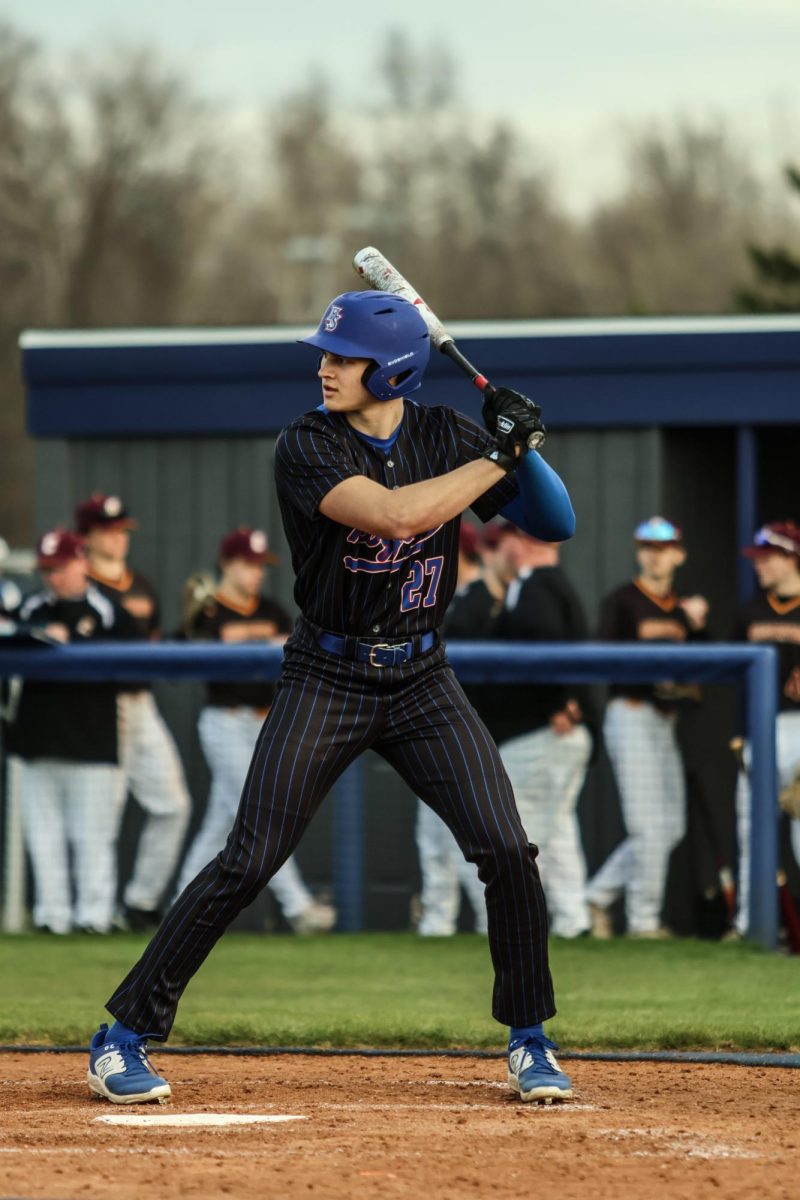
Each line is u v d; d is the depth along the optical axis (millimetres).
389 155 165000
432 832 30562
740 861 28969
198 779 31469
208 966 27328
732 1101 16375
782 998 23609
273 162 165750
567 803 29938
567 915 29984
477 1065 18750
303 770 15453
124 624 32000
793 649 30672
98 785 31141
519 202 163125
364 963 27625
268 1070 18359
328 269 158500
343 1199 12461
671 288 149500
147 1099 16109
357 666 15438
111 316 134000
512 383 35531
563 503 15859
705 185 157500
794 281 75812
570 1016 21641
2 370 125625
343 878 31047
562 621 30516
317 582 15375
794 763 30516
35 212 130375
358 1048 19984
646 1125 15117
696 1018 21422
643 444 35031
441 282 159500
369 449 15477
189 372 36750
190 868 31453
